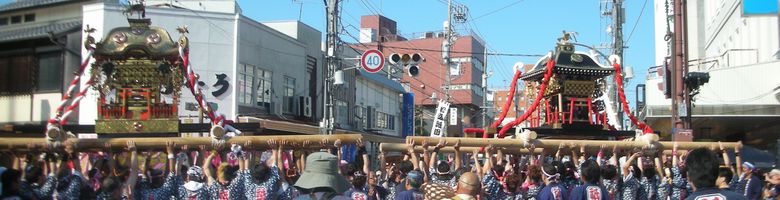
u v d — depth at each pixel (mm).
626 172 10406
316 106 29422
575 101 14312
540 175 9172
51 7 23688
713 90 23391
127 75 11891
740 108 19859
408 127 41906
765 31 24422
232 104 22922
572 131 13922
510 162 12711
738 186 10398
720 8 30344
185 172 10258
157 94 11953
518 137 10812
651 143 11047
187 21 22734
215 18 23141
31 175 8094
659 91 24734
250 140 9836
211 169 9250
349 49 32938
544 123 14719
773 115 19625
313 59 29422
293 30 28859
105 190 8195
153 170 8984
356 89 34000
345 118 31859
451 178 8898
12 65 22422
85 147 9797
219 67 22984
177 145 9773
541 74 14531
